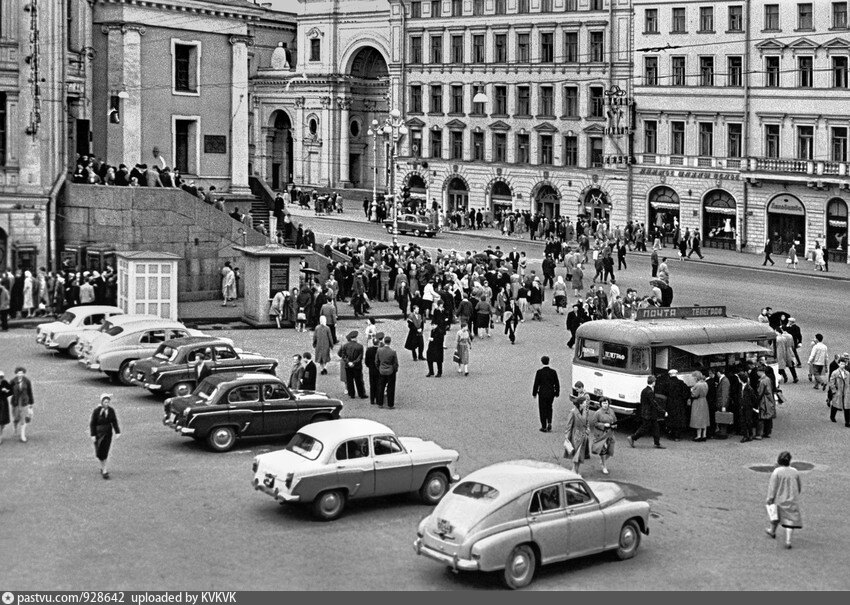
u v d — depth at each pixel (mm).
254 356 34969
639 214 89125
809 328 50844
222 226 55062
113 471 26297
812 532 22984
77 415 31766
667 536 22469
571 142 94438
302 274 51969
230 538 21641
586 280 65812
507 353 44438
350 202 115500
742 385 31703
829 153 76750
